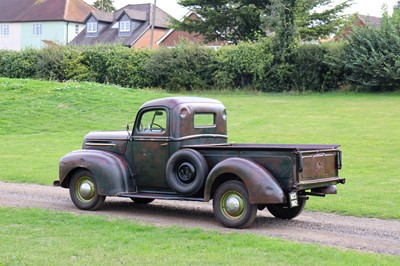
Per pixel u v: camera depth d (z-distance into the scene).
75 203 11.75
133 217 10.98
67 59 48.16
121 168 11.33
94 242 8.70
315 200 12.58
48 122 27.66
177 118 10.92
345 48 40.00
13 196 13.21
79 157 11.58
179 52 44.94
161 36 71.56
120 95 33.22
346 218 11.16
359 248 8.82
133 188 11.40
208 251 8.25
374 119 25.89
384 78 38.03
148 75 46.00
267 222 10.72
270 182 9.62
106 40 72.50
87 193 11.58
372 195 12.96
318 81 40.88
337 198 12.73
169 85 45.12
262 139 21.73
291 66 41.66
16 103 30.97
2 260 7.68
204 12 53.25
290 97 37.53
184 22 55.25
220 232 9.56
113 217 10.86
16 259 7.73
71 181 11.79
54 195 13.40
